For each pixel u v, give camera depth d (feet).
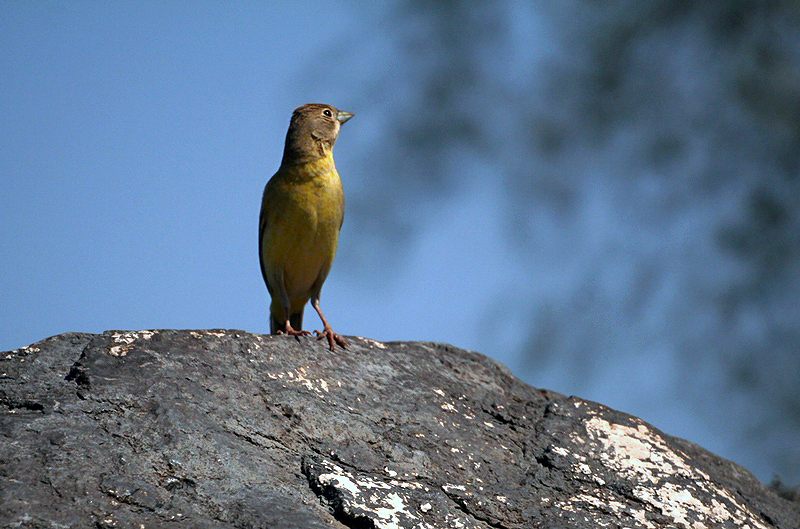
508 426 34.94
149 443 26.99
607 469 33.01
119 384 28.94
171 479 26.05
